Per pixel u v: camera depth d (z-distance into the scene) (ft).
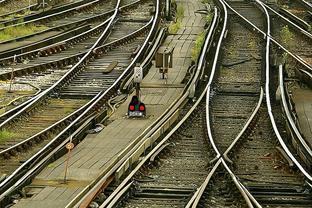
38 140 188.14
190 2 428.15
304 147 176.76
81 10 387.34
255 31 327.26
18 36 324.19
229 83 254.68
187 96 229.25
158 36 316.19
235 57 287.48
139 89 220.43
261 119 214.69
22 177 153.38
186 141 191.62
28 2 409.69
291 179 162.20
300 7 402.52
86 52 287.07
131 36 321.32
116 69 269.64
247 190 146.82
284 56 277.03
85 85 249.14
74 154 173.47
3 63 269.64
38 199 142.31
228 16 360.69
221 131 201.77
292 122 196.03
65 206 135.85
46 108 222.07
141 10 385.29
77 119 202.59
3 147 181.78
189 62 281.33
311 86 252.21
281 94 223.30
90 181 154.10
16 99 226.17
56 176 156.66
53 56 289.12
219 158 169.17
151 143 180.24
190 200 140.87
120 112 217.77
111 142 184.65
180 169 167.12
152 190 150.41
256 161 175.73
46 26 350.02
